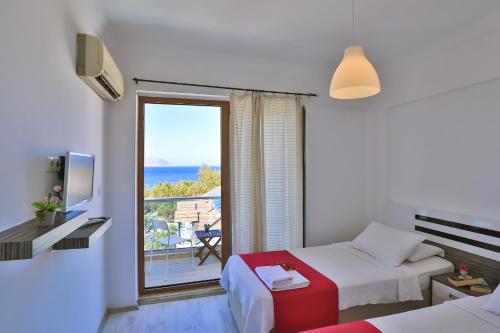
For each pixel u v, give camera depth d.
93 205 2.29
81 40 1.83
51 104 1.46
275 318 1.91
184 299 3.03
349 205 3.76
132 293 2.84
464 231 2.55
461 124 2.64
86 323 2.09
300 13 2.35
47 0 1.41
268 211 3.34
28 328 1.23
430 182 2.95
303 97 3.52
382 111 3.54
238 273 2.39
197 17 2.41
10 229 1.07
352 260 2.67
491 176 2.39
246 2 2.20
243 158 3.23
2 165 1.03
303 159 3.50
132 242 2.85
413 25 2.51
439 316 1.69
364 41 2.84
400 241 2.67
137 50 2.89
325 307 2.04
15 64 1.12
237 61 3.22
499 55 2.28
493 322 1.61
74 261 1.84
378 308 2.28
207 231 3.51
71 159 1.45
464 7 2.21
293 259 2.70
